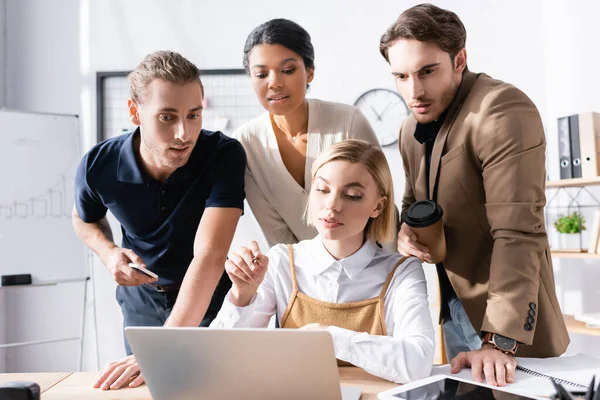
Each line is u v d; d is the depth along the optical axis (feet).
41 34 11.14
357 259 3.86
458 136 4.18
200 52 11.00
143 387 3.37
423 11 4.03
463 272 4.46
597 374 3.26
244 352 2.60
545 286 4.12
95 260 10.91
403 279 3.82
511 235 3.79
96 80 11.06
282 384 2.63
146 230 5.13
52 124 10.16
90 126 11.08
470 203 4.27
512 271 3.71
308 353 2.51
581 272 10.00
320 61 10.92
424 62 4.01
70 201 10.17
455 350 4.95
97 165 5.07
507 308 3.62
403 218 4.91
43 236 9.89
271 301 3.97
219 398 2.76
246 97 10.93
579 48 9.98
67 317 10.94
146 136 4.47
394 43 4.13
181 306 4.40
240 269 3.49
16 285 9.56
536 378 3.22
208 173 4.89
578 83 10.01
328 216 3.67
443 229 4.22
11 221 9.69
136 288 5.40
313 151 5.55
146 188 4.94
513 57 10.80
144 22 11.07
